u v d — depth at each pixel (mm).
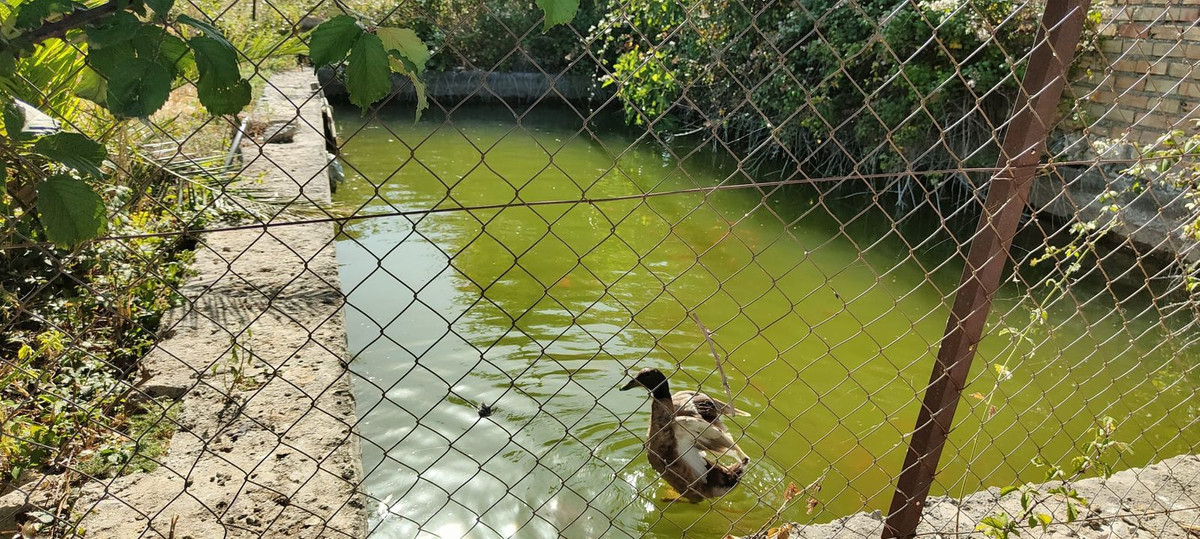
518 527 3691
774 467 4352
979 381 5242
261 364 3473
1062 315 6523
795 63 8898
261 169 6516
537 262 7137
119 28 1063
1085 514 2771
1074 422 4727
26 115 1167
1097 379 5316
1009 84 8328
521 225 8234
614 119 15180
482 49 13758
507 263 7043
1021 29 7641
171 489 2582
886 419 2260
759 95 8672
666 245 7879
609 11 8164
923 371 5410
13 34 1061
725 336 5840
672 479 4035
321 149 7359
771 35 8008
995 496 2828
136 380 3232
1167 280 6922
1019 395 5055
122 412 2980
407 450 4203
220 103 1141
